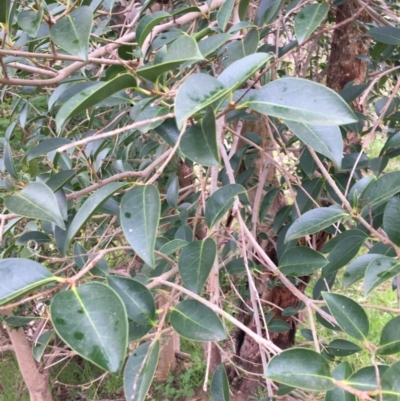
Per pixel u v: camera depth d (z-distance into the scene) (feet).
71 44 1.88
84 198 3.58
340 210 2.35
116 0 4.64
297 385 1.63
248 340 6.95
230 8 2.68
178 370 8.58
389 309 2.68
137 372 1.83
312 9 2.40
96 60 2.38
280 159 3.68
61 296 1.51
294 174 4.22
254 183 5.43
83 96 1.60
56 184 2.56
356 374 1.68
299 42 2.33
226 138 5.23
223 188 2.52
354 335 1.87
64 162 3.28
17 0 2.85
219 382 2.36
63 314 1.47
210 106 1.70
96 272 2.60
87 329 1.44
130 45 2.65
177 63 1.57
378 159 3.03
